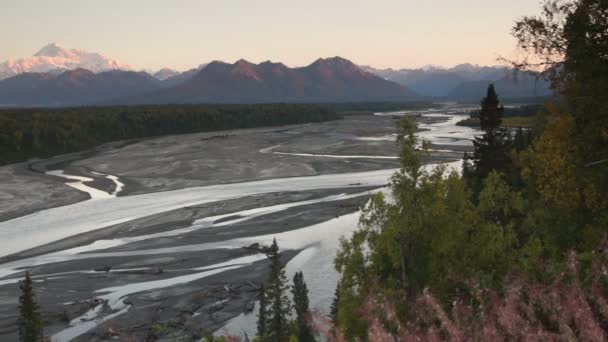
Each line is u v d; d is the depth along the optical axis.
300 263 54.78
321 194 89.00
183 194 93.38
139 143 189.62
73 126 177.12
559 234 23.39
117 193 95.81
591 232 20.80
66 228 72.00
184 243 63.50
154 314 43.31
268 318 39.41
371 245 22.27
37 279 52.22
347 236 63.84
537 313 8.39
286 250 59.44
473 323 8.53
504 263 19.72
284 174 111.81
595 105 15.79
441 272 19.78
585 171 17.98
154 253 59.78
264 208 80.31
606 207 18.56
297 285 38.31
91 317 43.12
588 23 15.22
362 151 147.38
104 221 75.12
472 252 20.36
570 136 17.75
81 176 115.75
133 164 131.50
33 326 35.09
